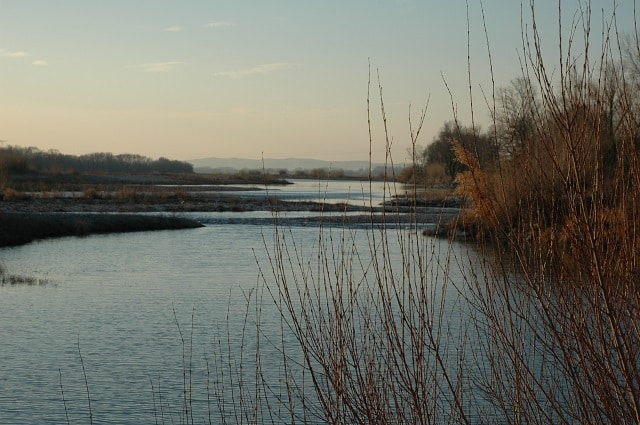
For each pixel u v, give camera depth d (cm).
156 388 1532
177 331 2050
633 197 436
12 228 4569
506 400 625
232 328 2027
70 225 4978
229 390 1464
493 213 509
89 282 2922
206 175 19638
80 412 1416
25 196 7569
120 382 1592
